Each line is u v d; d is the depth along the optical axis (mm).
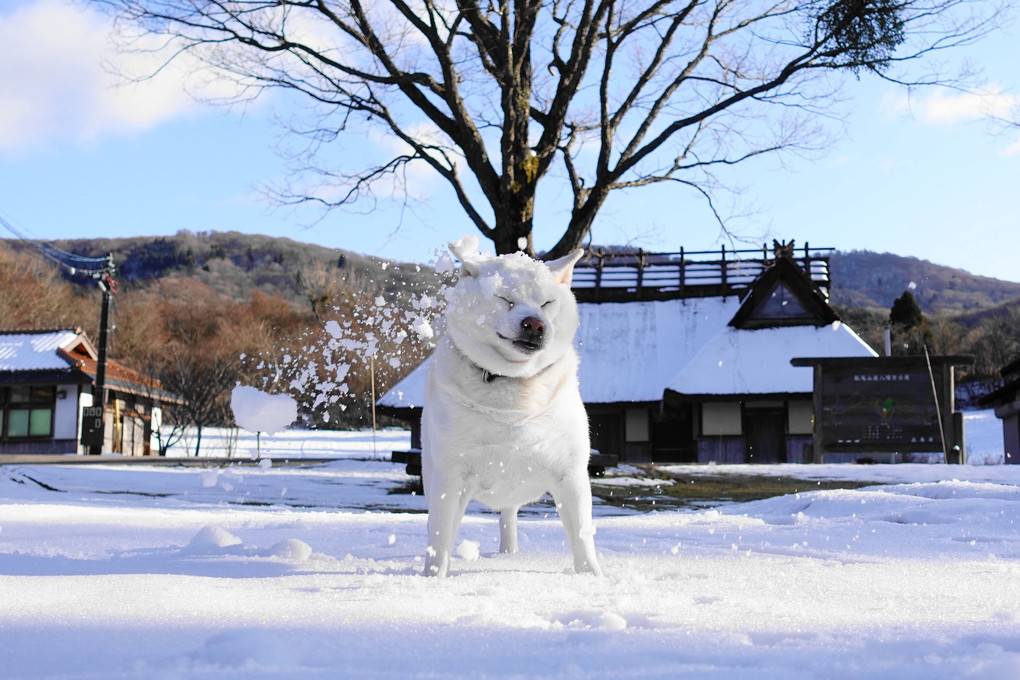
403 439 49656
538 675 1787
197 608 2443
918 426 17156
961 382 62375
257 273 127688
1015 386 30516
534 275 3795
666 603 2678
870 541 5520
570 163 18875
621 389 28641
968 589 3178
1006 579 3502
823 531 6227
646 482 14578
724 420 27812
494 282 3703
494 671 1818
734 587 3166
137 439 43781
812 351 27797
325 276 67375
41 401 40000
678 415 28797
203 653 1895
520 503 4141
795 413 27359
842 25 15977
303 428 55031
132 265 130000
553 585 3109
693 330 30516
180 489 13094
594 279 32531
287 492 13109
